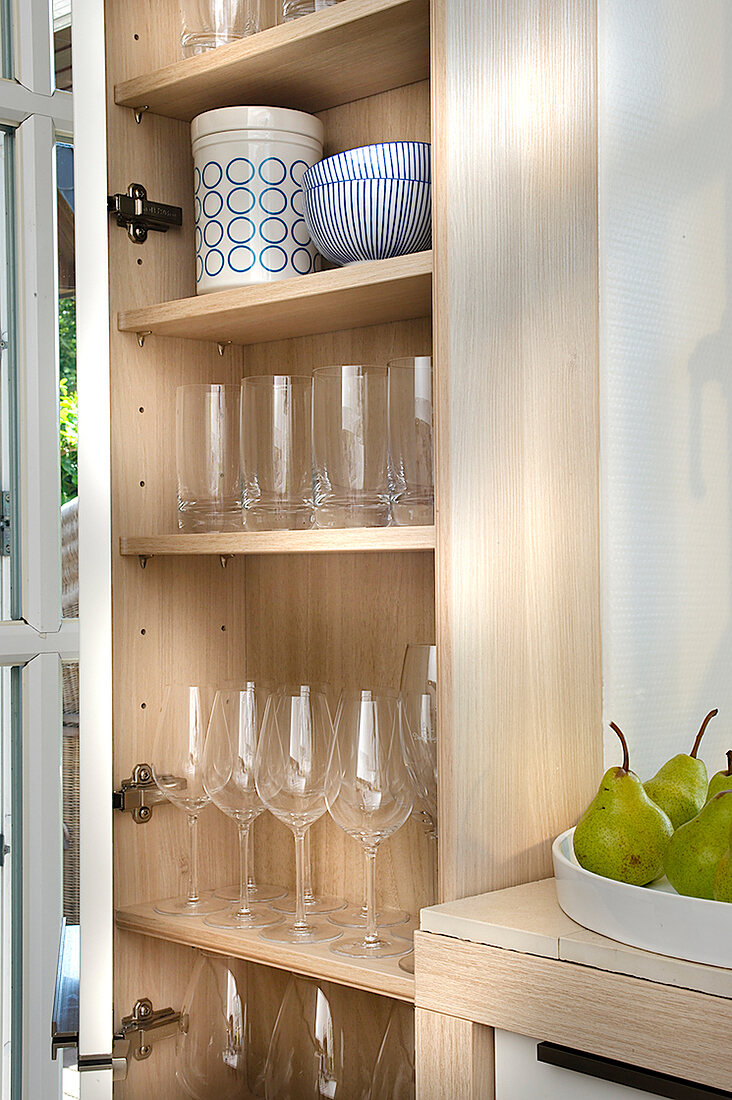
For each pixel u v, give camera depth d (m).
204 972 1.30
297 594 1.44
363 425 1.16
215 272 1.27
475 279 1.07
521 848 1.11
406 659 1.16
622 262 1.23
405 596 1.33
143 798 1.33
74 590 1.25
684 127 1.29
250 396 1.25
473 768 1.05
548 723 1.15
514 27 1.12
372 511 1.17
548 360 1.16
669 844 0.90
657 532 1.26
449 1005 0.96
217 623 1.45
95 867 1.18
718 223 1.31
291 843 1.44
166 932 1.25
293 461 1.25
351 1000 1.23
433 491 1.08
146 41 1.37
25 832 1.24
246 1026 1.29
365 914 1.28
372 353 1.35
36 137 1.25
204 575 1.44
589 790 1.20
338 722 1.15
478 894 1.05
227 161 1.26
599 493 1.22
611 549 1.23
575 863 0.99
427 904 1.28
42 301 1.26
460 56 1.06
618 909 0.88
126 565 1.34
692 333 1.30
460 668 1.04
